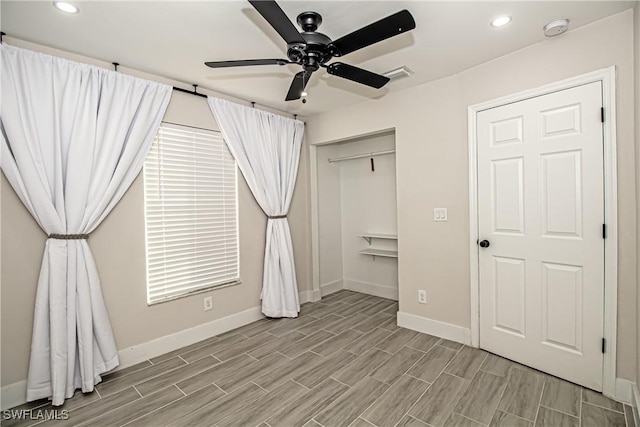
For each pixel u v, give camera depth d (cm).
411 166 302
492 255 251
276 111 369
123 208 248
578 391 201
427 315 297
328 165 442
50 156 205
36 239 208
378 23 146
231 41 212
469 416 182
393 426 176
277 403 198
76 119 215
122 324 246
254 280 342
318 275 416
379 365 241
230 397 205
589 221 200
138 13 178
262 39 210
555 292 216
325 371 235
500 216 245
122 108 237
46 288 202
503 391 204
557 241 215
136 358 252
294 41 162
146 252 260
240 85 290
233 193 323
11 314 199
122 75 239
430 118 287
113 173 235
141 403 201
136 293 254
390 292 415
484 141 253
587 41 198
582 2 175
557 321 216
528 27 200
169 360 257
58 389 197
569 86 206
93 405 199
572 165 206
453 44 221
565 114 209
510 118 236
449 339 282
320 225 428
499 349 250
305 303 399
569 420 176
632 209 185
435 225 287
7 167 192
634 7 179
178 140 279
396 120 312
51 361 198
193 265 291
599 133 195
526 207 229
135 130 244
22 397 201
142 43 212
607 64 191
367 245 437
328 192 441
